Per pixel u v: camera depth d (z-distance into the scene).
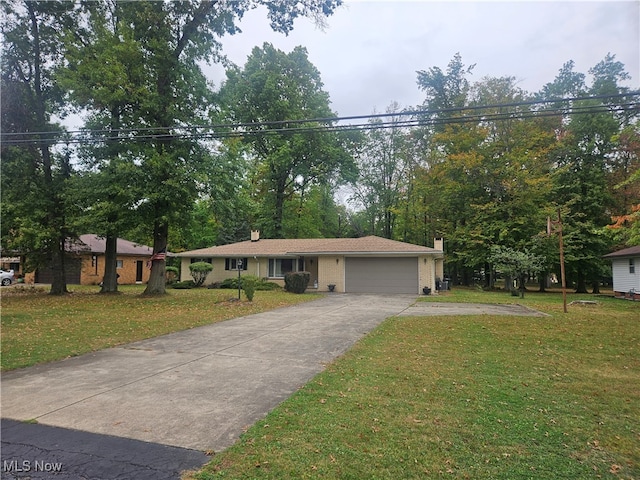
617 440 3.68
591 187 25.89
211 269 26.09
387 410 4.34
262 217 36.66
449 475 3.03
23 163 17.27
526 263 20.30
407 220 36.34
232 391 4.98
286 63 33.47
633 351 7.40
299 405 4.45
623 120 25.41
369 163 37.72
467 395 4.87
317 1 12.52
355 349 7.34
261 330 9.47
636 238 14.24
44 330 9.42
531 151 25.67
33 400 4.68
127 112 16.56
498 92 27.98
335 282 22.91
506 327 9.91
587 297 21.72
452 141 28.88
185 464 3.16
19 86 17.47
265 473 3.02
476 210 27.00
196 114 17.53
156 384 5.29
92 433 3.76
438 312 12.85
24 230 16.25
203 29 16.72
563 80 27.84
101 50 15.52
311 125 31.56
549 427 3.96
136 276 33.59
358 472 3.05
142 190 15.39
